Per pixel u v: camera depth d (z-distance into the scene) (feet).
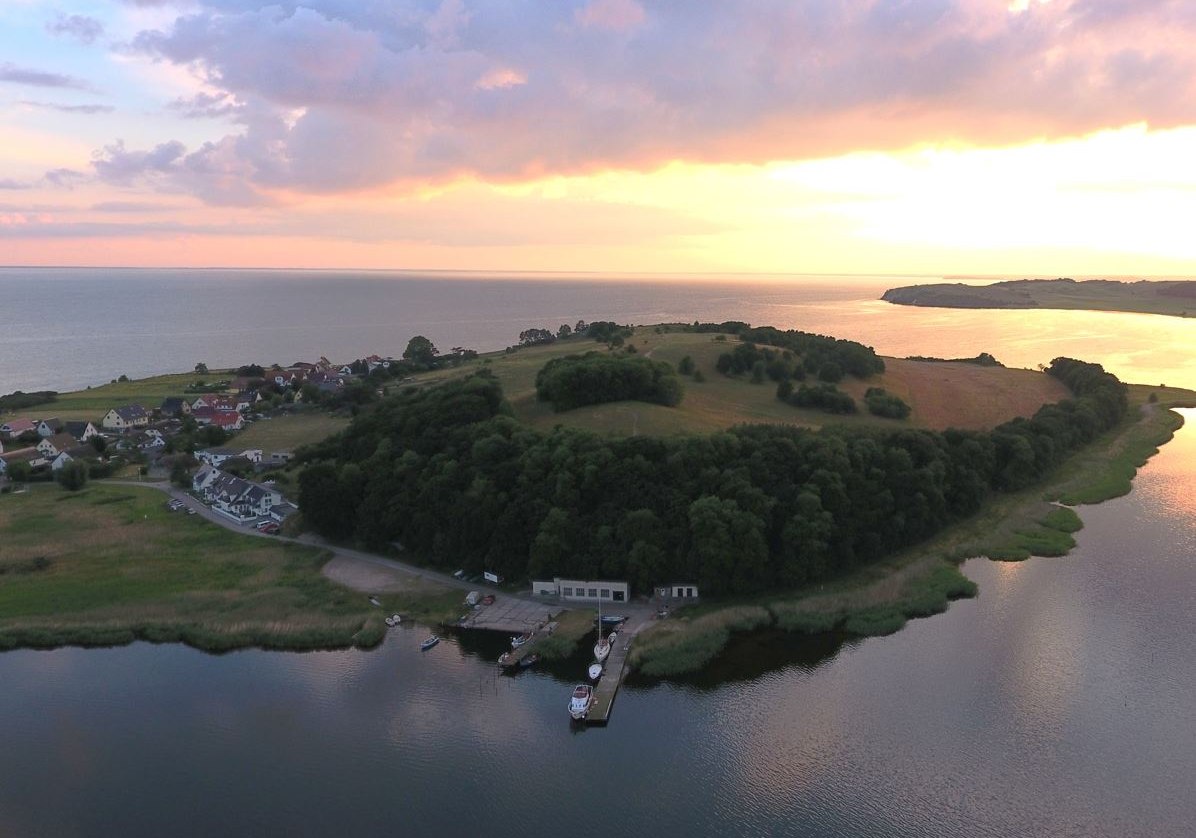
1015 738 232.94
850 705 252.01
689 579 329.72
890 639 293.43
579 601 329.52
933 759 224.53
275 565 376.27
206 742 240.12
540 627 306.14
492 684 269.44
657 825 203.00
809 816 204.54
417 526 372.99
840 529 344.90
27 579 361.71
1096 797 208.33
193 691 269.03
